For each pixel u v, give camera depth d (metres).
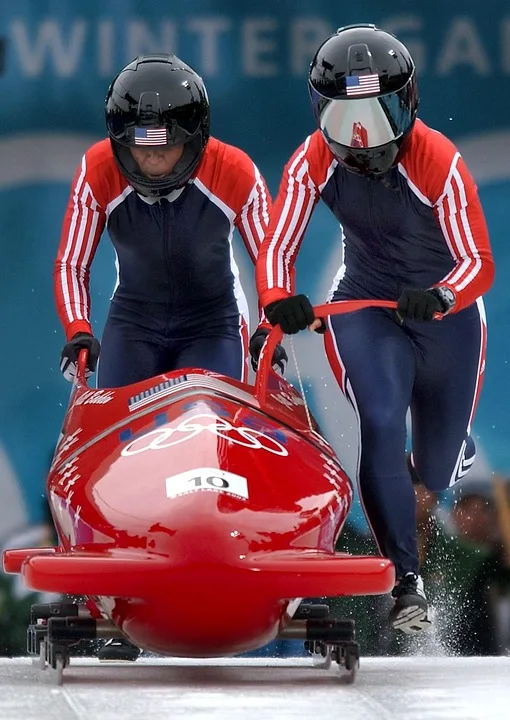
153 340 23.67
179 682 15.90
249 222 22.50
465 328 20.75
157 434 16.97
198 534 14.77
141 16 42.41
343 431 40.81
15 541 40.19
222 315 23.70
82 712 12.94
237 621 14.91
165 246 22.48
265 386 18.36
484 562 38.16
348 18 42.69
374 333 19.80
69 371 20.94
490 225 42.69
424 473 22.80
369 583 14.68
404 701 13.96
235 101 42.66
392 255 20.11
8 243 42.34
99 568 14.55
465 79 42.84
